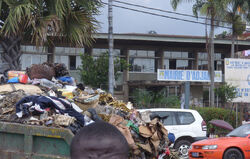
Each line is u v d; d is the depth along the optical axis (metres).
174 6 22.09
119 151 1.16
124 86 27.84
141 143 4.94
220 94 22.34
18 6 7.33
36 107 3.95
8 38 7.95
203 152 10.12
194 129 11.34
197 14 22.31
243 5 23.70
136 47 28.27
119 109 5.70
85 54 22.02
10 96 4.50
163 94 22.05
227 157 10.01
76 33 8.13
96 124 1.24
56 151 3.32
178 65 29.45
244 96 18.47
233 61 18.50
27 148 3.40
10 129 3.49
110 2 14.23
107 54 21.94
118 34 25.47
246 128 10.89
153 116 5.50
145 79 28.50
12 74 5.87
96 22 8.56
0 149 3.59
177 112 11.46
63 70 6.83
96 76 21.36
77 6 8.57
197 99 29.00
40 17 7.73
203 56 30.00
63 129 3.23
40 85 5.53
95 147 1.14
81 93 5.74
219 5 21.14
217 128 17.34
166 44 28.23
